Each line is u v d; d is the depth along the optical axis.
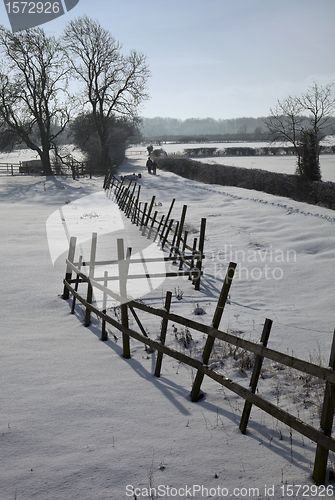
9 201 26.25
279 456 3.28
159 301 8.17
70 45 44.19
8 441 3.44
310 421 3.81
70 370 5.10
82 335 6.48
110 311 7.51
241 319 7.16
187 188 30.12
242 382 4.82
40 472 3.03
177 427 3.74
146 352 5.81
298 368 3.02
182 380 4.88
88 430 3.67
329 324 6.90
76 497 2.77
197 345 6.02
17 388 4.54
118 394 4.43
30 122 43.22
